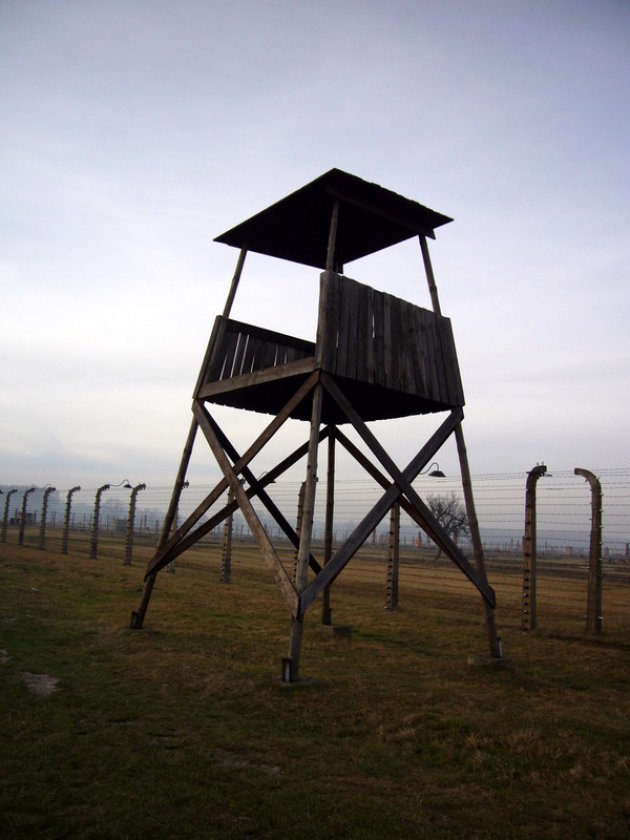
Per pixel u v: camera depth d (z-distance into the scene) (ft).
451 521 155.12
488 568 119.34
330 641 38.63
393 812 16.33
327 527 45.55
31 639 35.88
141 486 93.81
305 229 39.65
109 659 32.12
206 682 28.19
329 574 29.66
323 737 21.90
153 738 21.26
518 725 23.20
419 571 105.50
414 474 34.76
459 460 37.24
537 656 36.06
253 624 43.50
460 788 18.04
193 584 67.41
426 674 31.32
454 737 21.91
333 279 32.42
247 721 23.29
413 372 35.35
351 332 32.60
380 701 25.94
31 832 14.87
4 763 18.53
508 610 56.59
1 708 23.68
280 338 41.39
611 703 26.81
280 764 19.38
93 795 16.76
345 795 17.28
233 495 34.14
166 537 39.75
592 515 43.98
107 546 139.64
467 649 37.68
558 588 80.53
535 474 45.70
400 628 44.24
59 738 20.72
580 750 20.76
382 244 41.63
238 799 16.80
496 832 15.49
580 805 17.06
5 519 133.18
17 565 75.15
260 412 45.06
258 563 113.50
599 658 35.40
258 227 39.37
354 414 32.32
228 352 38.58
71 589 57.57
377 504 32.68
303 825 15.49
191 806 16.35
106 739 20.85
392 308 35.06
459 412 37.65
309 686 27.63
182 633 39.11
